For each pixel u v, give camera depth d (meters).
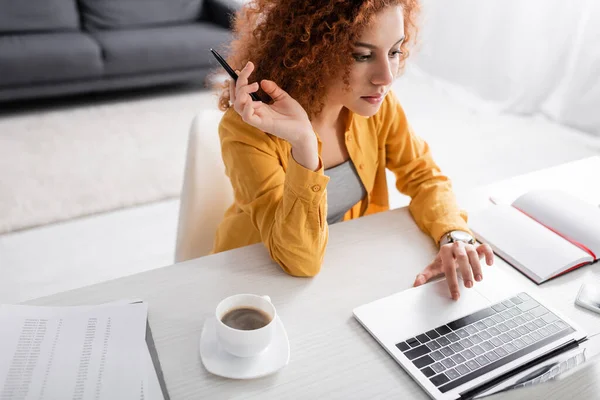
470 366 0.79
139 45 3.27
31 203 2.39
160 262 2.12
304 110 1.02
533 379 0.78
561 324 0.87
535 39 3.29
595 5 2.95
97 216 2.36
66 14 3.36
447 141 3.09
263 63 1.08
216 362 0.78
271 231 1.01
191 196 1.26
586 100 3.11
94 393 0.72
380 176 1.33
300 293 0.94
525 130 3.24
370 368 0.79
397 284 0.96
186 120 3.23
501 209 1.14
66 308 0.87
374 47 0.97
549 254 1.01
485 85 3.63
